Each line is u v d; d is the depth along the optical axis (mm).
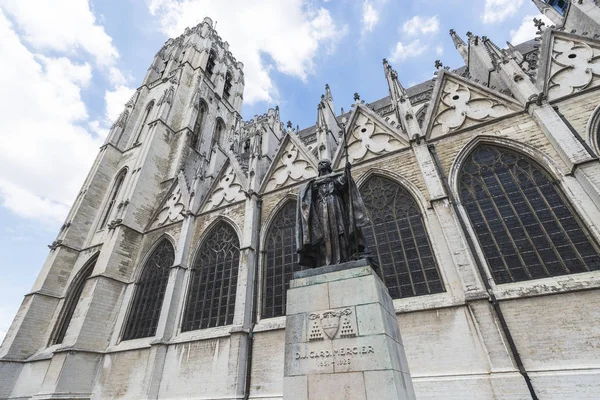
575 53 16969
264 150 27250
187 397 16250
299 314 6379
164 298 20812
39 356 22969
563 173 13633
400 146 19297
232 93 56625
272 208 21469
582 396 9758
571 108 15180
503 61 18594
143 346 19469
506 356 10953
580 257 12109
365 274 6398
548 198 13820
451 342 12297
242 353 16172
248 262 19094
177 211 27000
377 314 5777
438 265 14305
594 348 10305
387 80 24141
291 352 5973
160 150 33719
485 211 14766
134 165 32219
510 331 11594
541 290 11766
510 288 12445
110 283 23125
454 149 17078
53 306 26219
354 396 5082
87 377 19516
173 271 21719
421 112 29172
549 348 10836
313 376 5539
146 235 27016
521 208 14141
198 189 26703
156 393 17203
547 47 17781
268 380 15062
